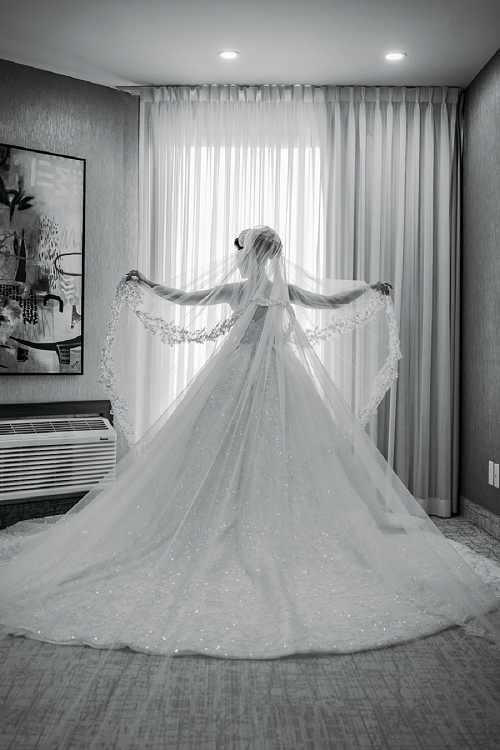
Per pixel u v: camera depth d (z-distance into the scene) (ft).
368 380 14.69
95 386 15.16
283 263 10.37
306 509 8.87
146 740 5.65
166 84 15.75
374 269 15.96
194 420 9.40
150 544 8.91
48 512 14.21
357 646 7.30
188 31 13.10
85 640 7.34
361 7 12.15
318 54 14.12
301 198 15.80
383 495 9.21
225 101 15.88
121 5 12.09
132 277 11.43
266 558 8.38
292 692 6.49
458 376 16.05
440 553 9.02
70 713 6.03
